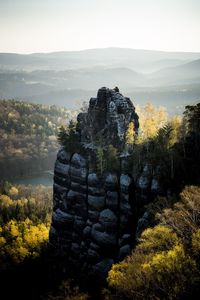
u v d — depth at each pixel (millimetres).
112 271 42344
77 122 102875
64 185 94188
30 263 101688
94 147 92750
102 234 84438
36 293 87688
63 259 94875
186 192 50750
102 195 86000
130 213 82125
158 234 44000
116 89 104375
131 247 79688
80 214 91062
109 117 94438
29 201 167250
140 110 114312
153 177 80625
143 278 36188
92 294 77500
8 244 120250
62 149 97000
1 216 151250
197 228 41875
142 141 92125
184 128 95562
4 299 87875
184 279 34125
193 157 83375
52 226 97750
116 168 86125
